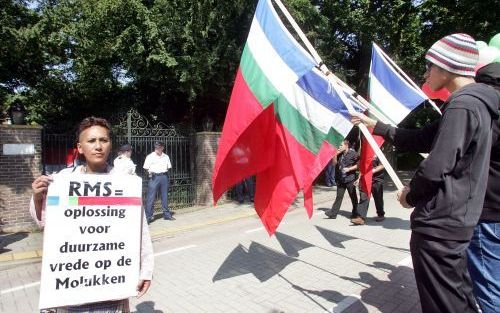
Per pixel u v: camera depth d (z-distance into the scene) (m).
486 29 14.27
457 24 15.32
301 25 13.33
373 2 18.52
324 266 5.66
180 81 12.54
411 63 18.97
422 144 2.96
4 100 15.02
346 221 9.01
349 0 17.50
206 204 11.78
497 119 2.49
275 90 3.41
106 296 2.40
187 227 8.84
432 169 2.18
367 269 5.50
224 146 3.57
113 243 2.45
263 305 4.36
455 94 2.30
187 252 6.66
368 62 20.23
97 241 2.41
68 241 2.34
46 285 2.28
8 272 5.97
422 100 4.90
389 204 11.59
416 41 18.95
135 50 12.44
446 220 2.22
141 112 17.12
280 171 3.98
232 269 5.62
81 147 2.51
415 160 27.05
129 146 8.60
